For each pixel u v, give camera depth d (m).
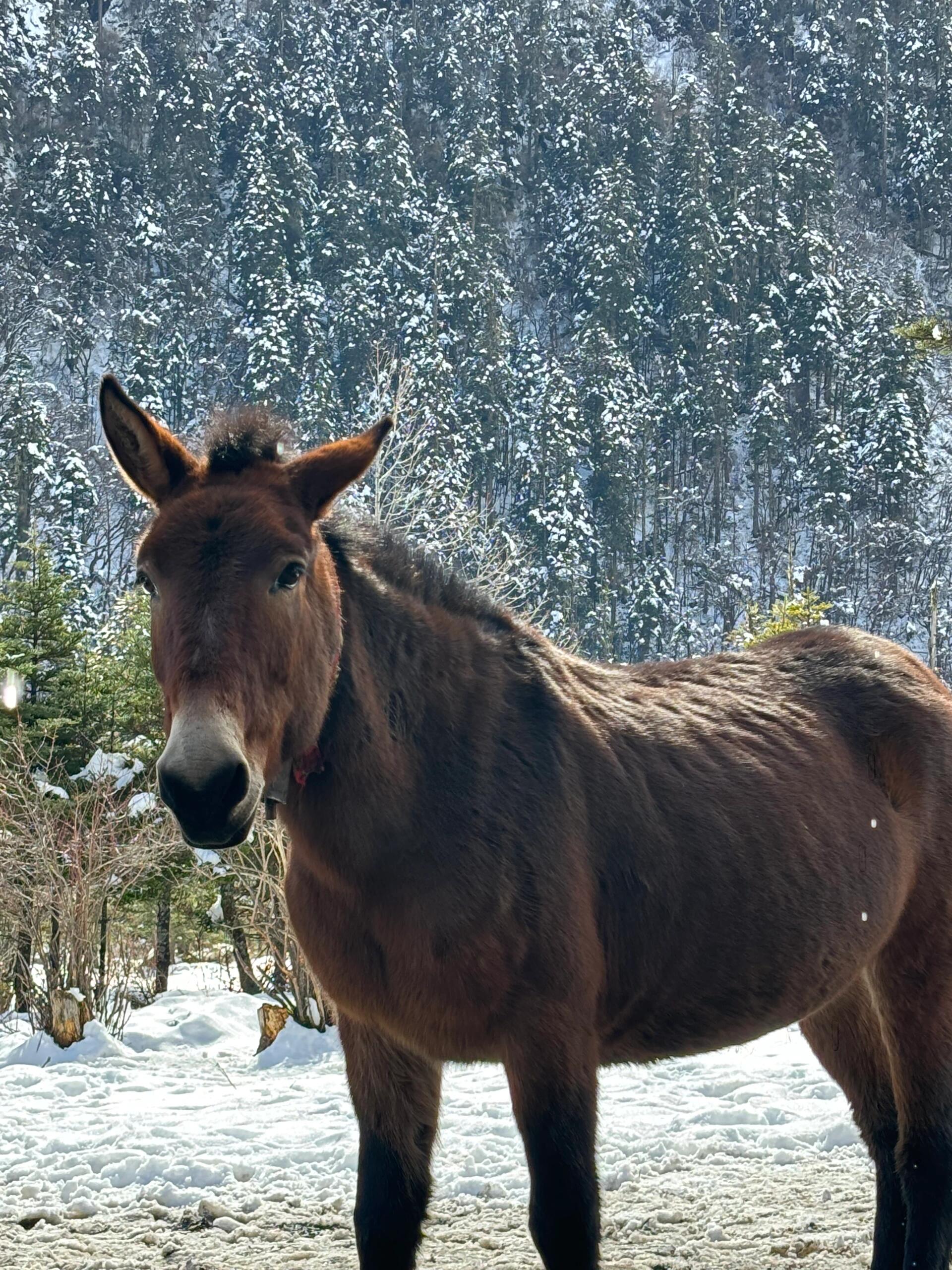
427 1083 3.02
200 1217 4.47
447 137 144.50
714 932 3.11
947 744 3.80
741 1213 4.30
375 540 3.15
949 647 49.88
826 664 3.98
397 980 2.71
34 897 10.64
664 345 111.31
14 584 17.67
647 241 120.19
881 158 150.88
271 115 126.19
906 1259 3.32
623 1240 4.05
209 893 15.38
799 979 3.27
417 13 160.25
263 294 96.81
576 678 3.34
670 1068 6.88
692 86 143.88
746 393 105.62
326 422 68.31
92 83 128.75
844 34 171.62
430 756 2.78
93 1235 4.34
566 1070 2.72
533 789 2.86
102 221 111.88
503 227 128.75
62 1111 6.53
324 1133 5.63
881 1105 3.76
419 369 75.00
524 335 124.00
